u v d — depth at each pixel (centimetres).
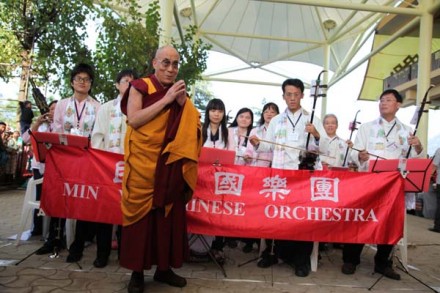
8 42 784
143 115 264
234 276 342
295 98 387
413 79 1269
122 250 278
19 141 1002
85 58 678
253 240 457
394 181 353
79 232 351
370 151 415
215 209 351
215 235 350
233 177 355
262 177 356
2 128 932
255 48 1812
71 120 393
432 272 402
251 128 519
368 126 429
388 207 350
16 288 280
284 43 1738
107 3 643
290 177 355
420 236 677
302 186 354
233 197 353
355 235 348
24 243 412
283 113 401
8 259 352
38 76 785
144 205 271
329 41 1543
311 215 350
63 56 671
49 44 696
